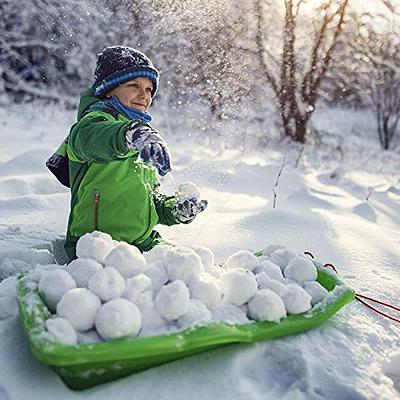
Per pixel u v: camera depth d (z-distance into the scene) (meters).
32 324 1.25
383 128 7.00
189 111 5.87
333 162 5.47
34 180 3.17
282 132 5.79
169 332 1.30
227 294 1.48
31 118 5.90
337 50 5.83
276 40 5.71
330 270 1.81
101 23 6.10
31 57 6.66
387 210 3.62
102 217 1.89
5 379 1.29
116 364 1.24
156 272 1.47
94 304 1.28
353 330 1.63
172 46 5.71
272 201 3.45
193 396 1.27
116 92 1.96
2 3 6.41
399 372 1.51
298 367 1.41
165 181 3.57
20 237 2.15
